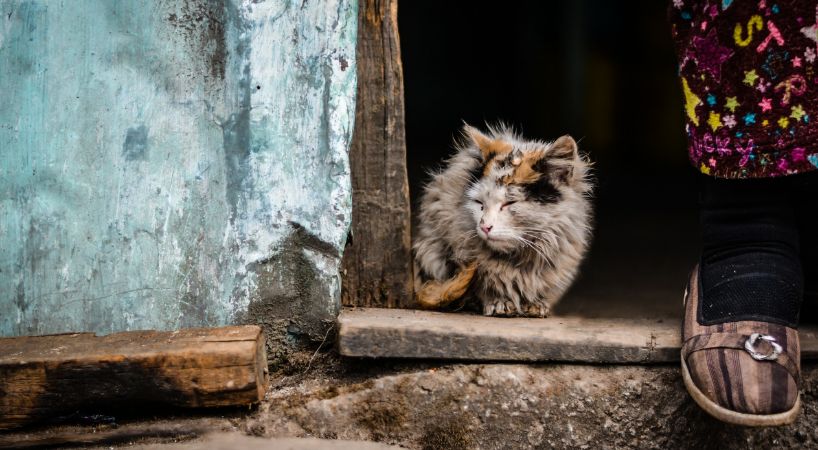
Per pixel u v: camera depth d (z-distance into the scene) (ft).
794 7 6.13
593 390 7.02
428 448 7.07
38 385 6.70
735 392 6.12
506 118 27.58
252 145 7.39
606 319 8.06
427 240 8.49
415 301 8.21
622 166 23.81
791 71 6.22
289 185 7.43
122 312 7.43
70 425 6.89
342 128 7.41
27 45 7.20
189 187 7.39
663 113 23.93
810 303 7.53
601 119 24.53
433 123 28.96
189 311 7.47
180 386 6.79
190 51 7.30
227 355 6.79
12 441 6.68
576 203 8.41
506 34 27.96
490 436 7.04
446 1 28.91
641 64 23.98
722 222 7.01
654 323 7.79
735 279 6.73
